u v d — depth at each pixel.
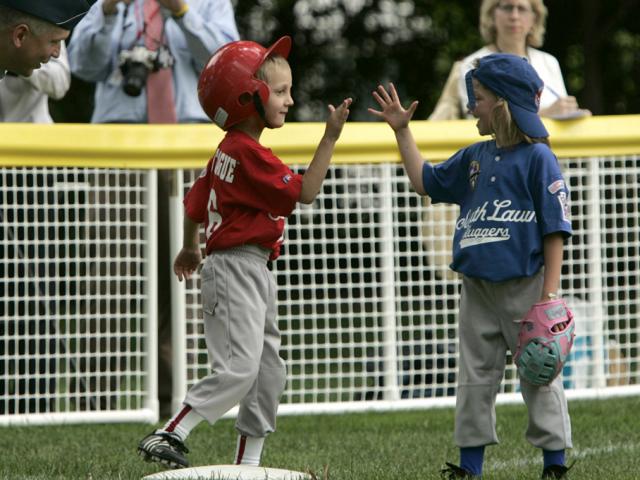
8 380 21.23
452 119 25.00
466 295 15.44
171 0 22.09
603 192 23.64
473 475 15.20
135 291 22.14
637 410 22.61
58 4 13.66
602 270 23.62
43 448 18.59
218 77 14.86
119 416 21.66
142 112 23.12
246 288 14.71
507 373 24.72
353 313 22.34
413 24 64.69
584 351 23.73
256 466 14.84
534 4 23.98
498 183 14.96
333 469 16.00
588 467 15.89
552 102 24.02
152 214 21.67
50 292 21.50
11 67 14.14
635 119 23.52
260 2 64.56
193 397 14.44
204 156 21.80
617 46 64.88
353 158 22.31
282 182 14.55
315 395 22.69
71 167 21.64
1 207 20.92
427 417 22.45
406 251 22.83
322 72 66.12
